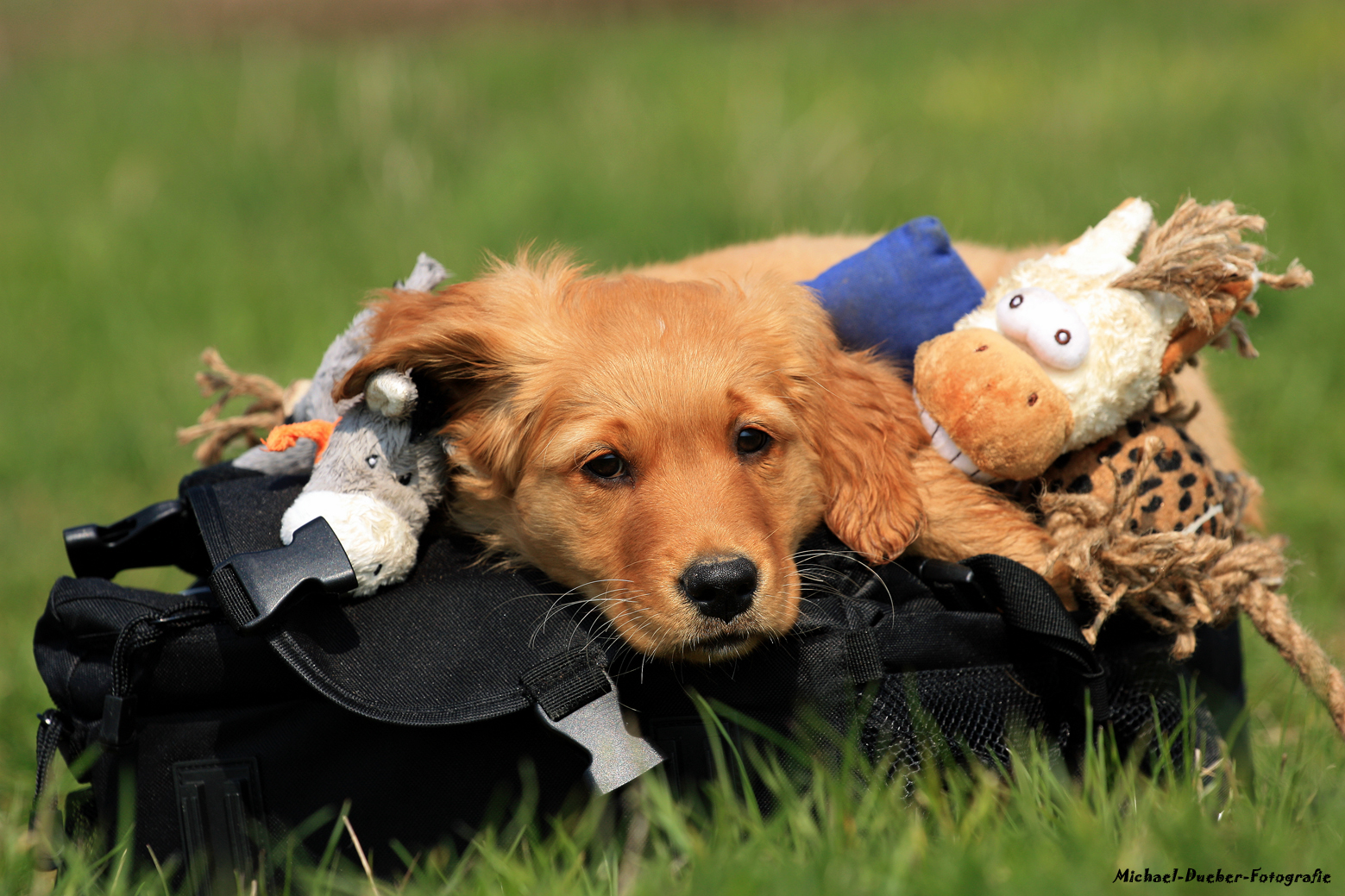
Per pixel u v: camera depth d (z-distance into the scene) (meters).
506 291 2.59
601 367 2.38
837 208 7.03
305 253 7.17
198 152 8.92
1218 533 2.46
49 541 4.51
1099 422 2.40
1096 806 2.11
